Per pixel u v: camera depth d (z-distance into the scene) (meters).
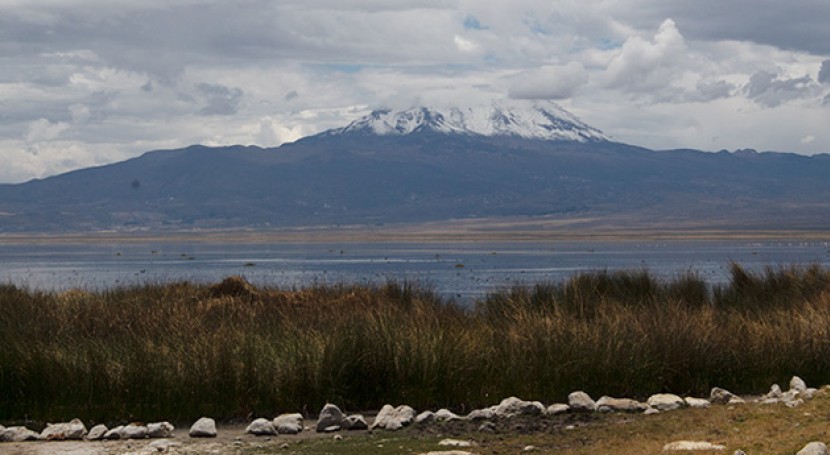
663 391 17.25
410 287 25.47
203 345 16.88
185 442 13.88
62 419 15.47
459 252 143.62
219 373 16.05
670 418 14.34
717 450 11.55
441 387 16.45
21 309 21.41
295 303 24.42
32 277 69.31
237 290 26.09
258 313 22.00
